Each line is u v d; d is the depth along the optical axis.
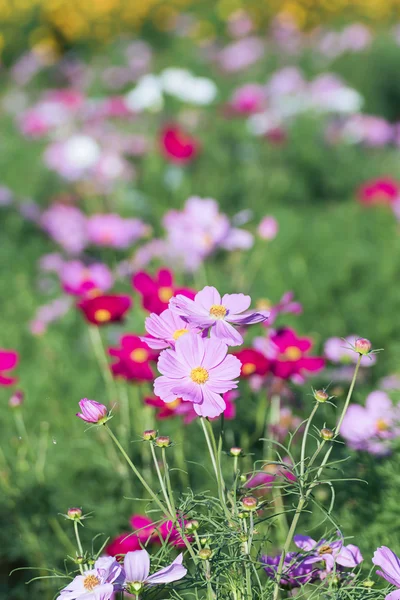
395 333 3.23
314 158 5.36
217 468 1.76
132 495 2.28
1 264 4.06
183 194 4.91
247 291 3.48
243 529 1.75
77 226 4.09
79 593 1.69
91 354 3.01
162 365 1.74
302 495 1.76
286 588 1.80
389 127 5.82
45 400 2.66
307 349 2.17
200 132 5.70
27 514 2.27
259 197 5.11
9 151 5.82
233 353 2.13
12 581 2.24
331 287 3.50
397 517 2.05
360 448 2.16
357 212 4.25
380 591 1.77
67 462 2.36
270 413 2.34
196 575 1.75
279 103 6.07
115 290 3.43
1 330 3.26
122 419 2.39
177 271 3.28
